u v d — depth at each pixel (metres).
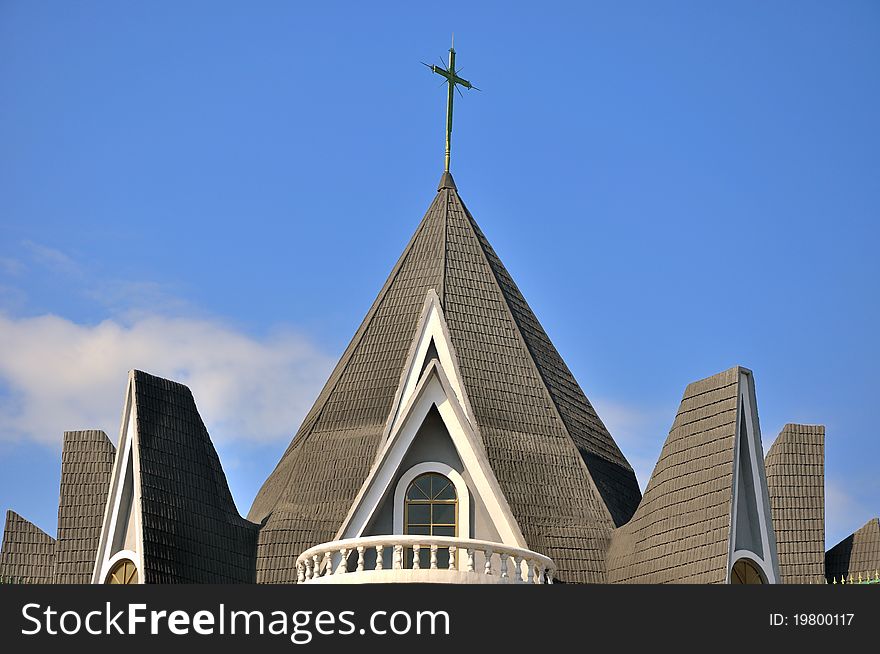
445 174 74.69
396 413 62.97
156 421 62.47
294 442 68.94
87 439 66.88
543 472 65.12
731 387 60.81
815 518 63.22
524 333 69.81
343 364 69.94
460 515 62.19
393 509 62.38
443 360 64.44
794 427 64.88
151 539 59.91
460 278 70.06
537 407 67.12
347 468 64.94
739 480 60.56
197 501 62.34
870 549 63.53
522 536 61.16
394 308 69.75
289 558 62.91
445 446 63.03
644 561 61.22
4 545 65.50
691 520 59.88
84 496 65.44
